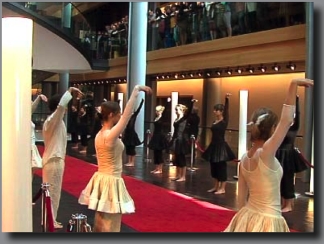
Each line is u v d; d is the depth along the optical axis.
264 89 13.73
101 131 3.55
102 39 19.20
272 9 11.77
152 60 17.36
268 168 2.71
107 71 19.59
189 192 8.06
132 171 10.52
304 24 10.67
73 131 16.56
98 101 23.08
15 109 2.95
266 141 2.74
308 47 9.19
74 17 16.23
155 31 17.12
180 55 15.59
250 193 2.81
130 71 15.60
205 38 14.41
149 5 18.72
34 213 6.07
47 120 4.88
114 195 3.42
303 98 11.20
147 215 6.21
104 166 3.48
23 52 2.97
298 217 6.34
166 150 10.98
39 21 14.30
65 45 15.30
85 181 9.01
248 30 12.65
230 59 13.37
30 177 3.03
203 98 15.79
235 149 10.74
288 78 12.84
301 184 9.24
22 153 2.98
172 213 6.37
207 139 12.14
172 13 16.33
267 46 12.00
